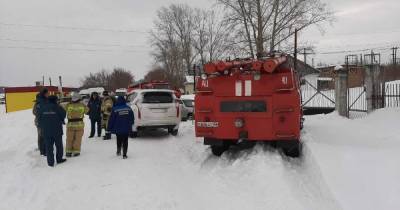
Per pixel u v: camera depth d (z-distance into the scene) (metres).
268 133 9.32
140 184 8.11
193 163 10.12
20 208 6.96
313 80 39.88
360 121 14.60
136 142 13.55
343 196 6.45
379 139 10.33
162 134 15.56
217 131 9.75
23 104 47.88
